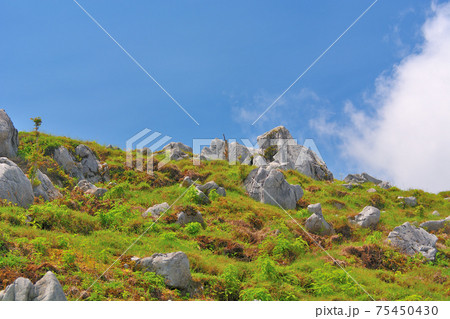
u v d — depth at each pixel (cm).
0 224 1648
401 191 3962
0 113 2647
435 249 2281
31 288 1084
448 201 3775
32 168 2362
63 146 3078
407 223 2442
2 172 2052
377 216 2812
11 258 1327
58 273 1324
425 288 1795
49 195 2361
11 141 2672
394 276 1922
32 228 1744
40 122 2641
